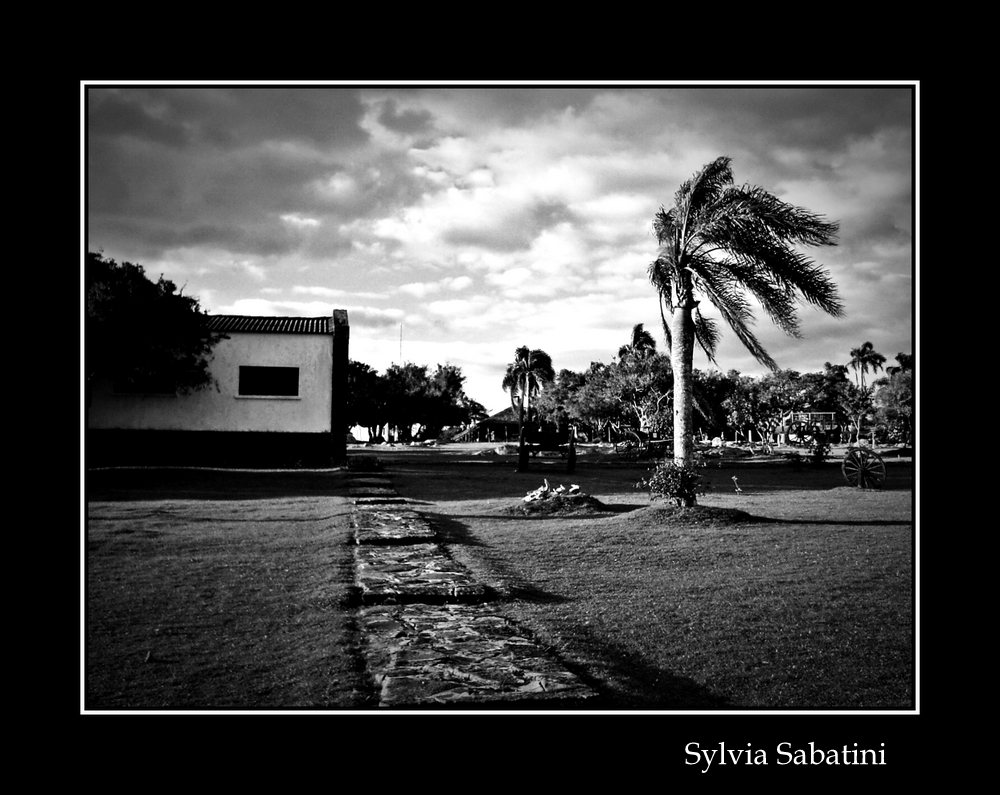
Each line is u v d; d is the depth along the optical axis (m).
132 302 24.06
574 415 53.62
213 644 5.48
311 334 28.98
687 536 11.38
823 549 10.22
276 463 28.50
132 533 10.60
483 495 18.64
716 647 5.77
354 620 6.08
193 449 28.03
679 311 13.85
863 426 64.19
